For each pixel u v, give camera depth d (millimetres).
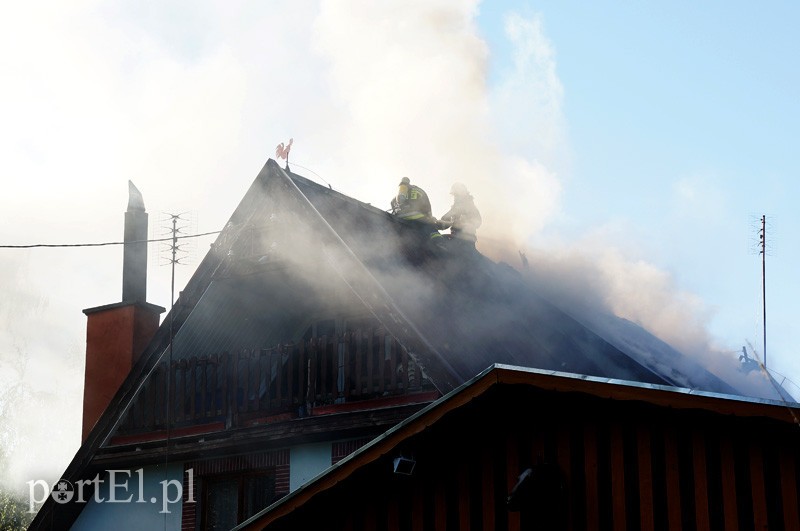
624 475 13227
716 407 12328
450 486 14312
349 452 19594
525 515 13641
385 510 14633
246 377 20641
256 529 14617
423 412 13758
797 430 12211
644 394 12688
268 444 20156
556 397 13461
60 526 22000
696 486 12805
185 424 21047
